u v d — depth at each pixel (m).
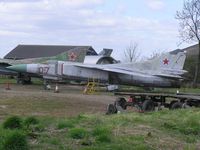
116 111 22.38
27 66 52.25
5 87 46.81
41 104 27.94
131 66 51.66
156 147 10.26
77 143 9.93
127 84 50.66
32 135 10.38
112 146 9.73
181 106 22.58
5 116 20.08
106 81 50.69
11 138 8.91
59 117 18.97
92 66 50.94
